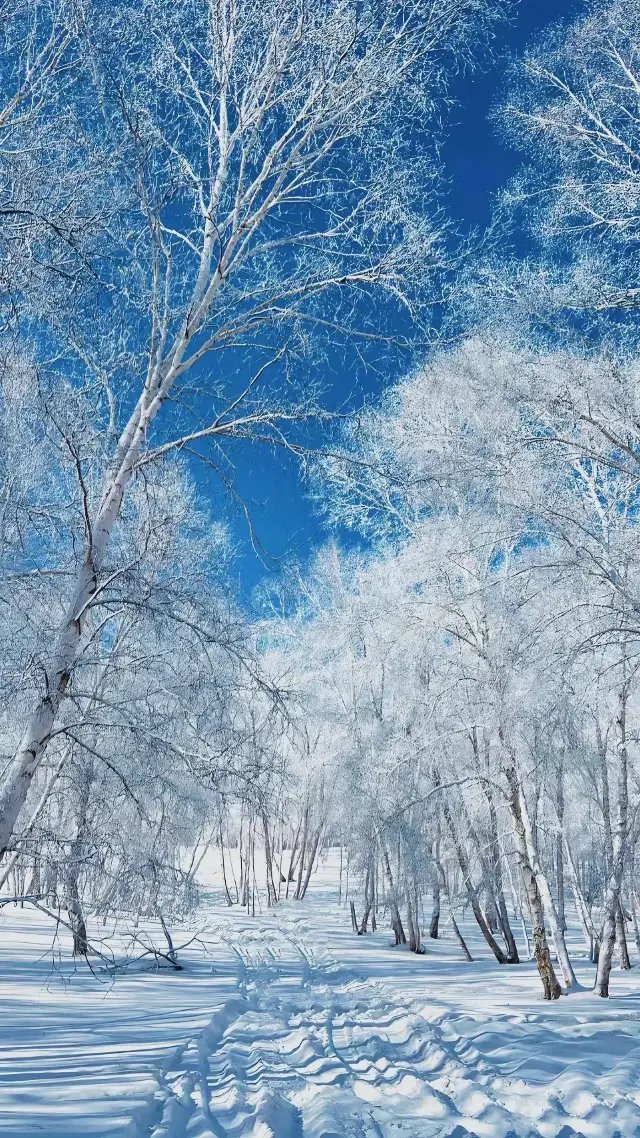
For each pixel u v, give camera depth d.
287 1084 6.49
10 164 6.12
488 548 14.94
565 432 11.23
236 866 52.62
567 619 11.01
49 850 6.61
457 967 20.42
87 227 6.39
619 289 10.75
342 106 7.46
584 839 22.20
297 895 40.62
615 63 11.30
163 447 7.54
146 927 17.47
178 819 7.93
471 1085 5.95
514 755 15.69
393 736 21.31
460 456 11.45
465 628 16.53
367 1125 5.09
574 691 11.33
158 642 7.30
